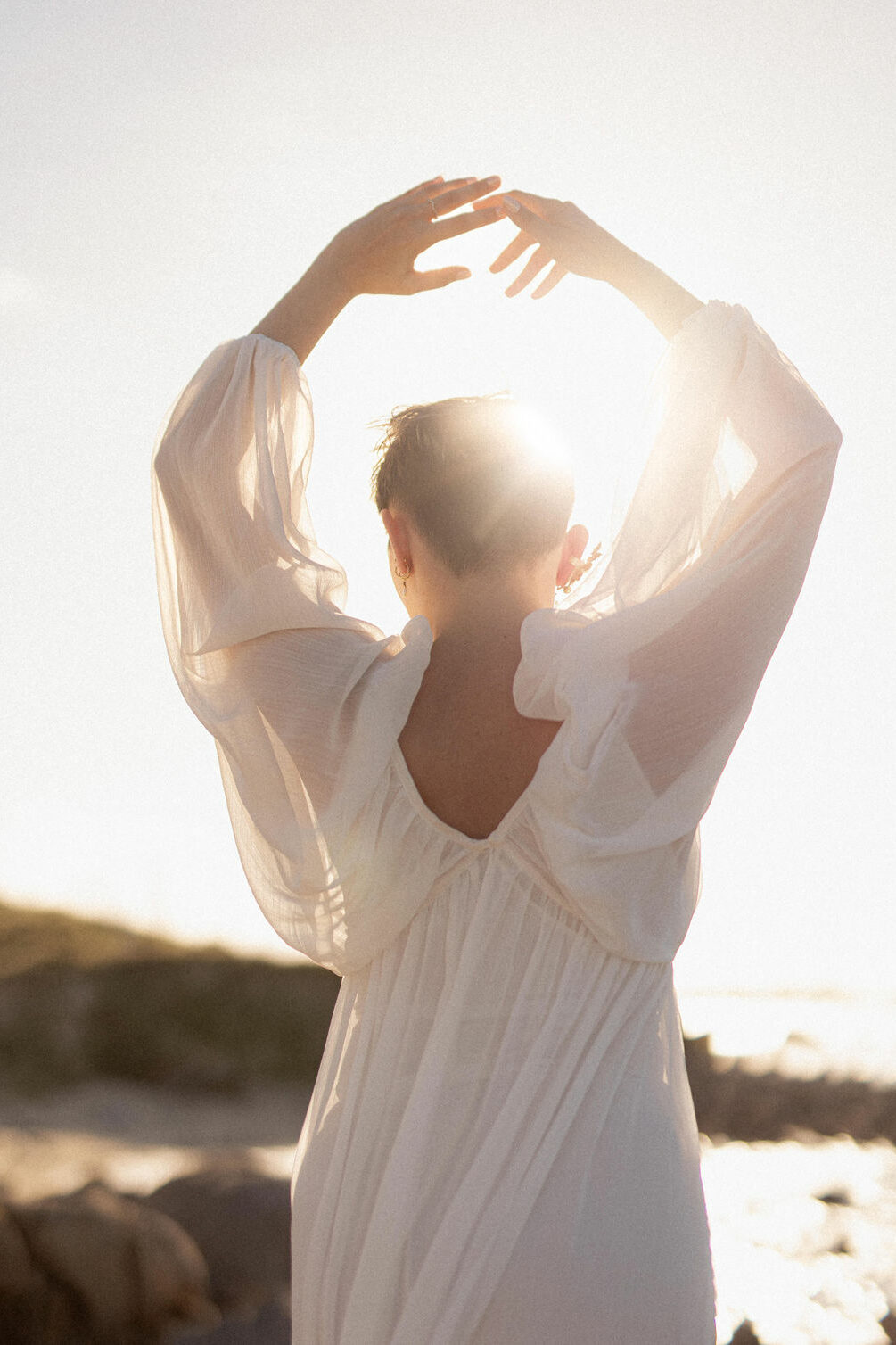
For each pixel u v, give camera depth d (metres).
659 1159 1.64
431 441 1.83
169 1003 17.91
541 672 1.71
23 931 20.05
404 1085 1.69
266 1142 12.86
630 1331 1.55
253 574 1.81
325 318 1.98
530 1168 1.60
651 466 1.78
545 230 1.94
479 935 1.68
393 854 1.71
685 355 1.82
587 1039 1.66
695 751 1.67
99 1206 6.28
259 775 1.77
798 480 1.74
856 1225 10.44
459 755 1.73
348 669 1.78
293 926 1.77
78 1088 15.01
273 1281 6.48
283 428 1.90
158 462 1.89
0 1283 5.87
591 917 1.66
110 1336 5.93
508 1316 1.55
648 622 1.68
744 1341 7.18
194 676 1.84
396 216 1.94
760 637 1.70
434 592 1.84
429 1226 1.61
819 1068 20.05
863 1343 7.18
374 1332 1.59
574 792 1.65
